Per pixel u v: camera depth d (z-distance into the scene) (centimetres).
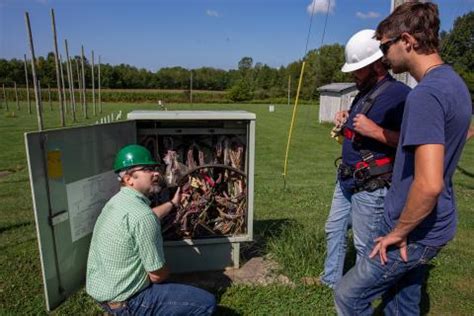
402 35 175
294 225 477
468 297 328
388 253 190
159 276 236
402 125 179
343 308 211
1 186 742
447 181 180
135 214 228
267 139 1617
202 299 243
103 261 229
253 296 324
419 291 221
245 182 359
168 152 341
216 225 364
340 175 293
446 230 184
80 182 261
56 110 3111
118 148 300
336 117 302
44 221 233
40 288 335
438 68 172
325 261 342
